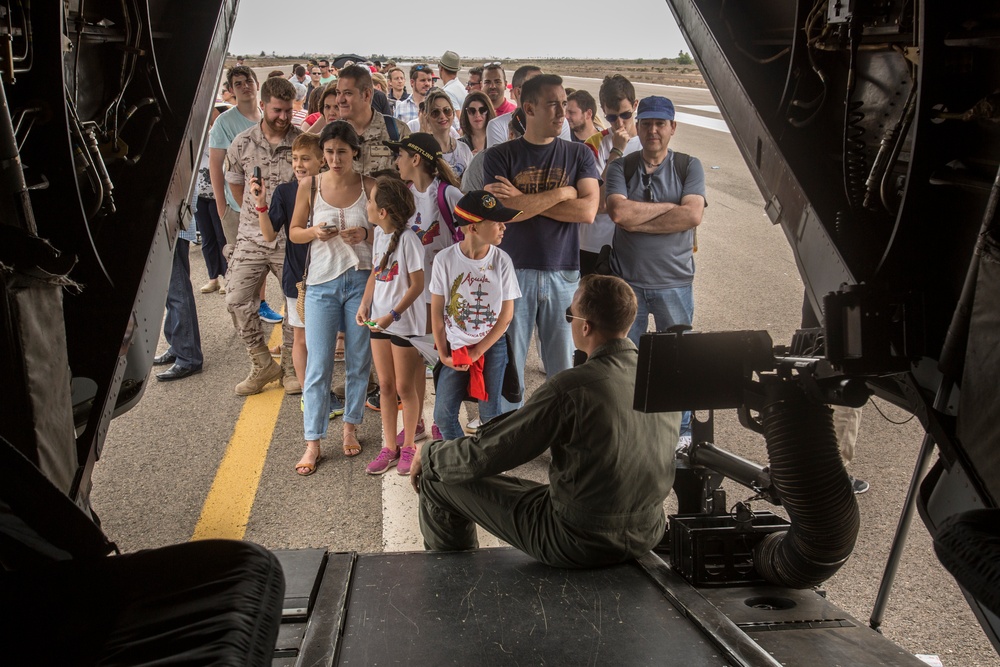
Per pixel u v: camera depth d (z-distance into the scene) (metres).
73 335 2.53
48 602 1.08
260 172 5.08
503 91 8.16
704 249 9.72
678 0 4.04
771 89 3.39
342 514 4.23
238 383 6.06
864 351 2.27
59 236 2.53
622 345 2.72
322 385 4.64
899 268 2.38
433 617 2.35
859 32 2.73
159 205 2.97
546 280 4.61
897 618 3.36
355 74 5.62
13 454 1.15
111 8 3.13
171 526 4.12
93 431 2.29
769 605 2.51
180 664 0.94
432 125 6.67
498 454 2.71
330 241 4.54
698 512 3.10
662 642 2.19
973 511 1.28
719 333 2.37
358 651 2.16
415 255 4.22
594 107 6.39
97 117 3.09
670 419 2.76
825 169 2.99
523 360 4.73
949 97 2.25
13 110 2.26
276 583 1.12
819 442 2.33
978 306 1.89
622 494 2.66
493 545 4.02
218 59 3.79
